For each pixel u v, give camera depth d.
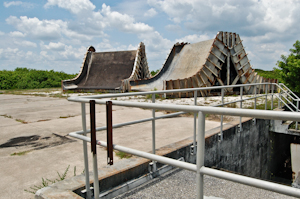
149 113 9.31
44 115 8.86
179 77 18.41
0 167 3.76
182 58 20.34
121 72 22.80
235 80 18.64
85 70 23.83
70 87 21.50
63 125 7.03
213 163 5.32
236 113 1.58
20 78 33.16
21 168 3.71
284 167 9.98
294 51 16.77
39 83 32.50
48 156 4.25
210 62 17.16
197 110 1.77
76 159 4.08
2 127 6.76
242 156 6.67
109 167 3.30
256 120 7.47
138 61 22.78
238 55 18.62
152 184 3.33
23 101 13.83
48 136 5.72
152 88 18.91
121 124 3.07
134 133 6.03
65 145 4.95
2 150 4.64
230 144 5.99
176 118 8.31
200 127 1.76
